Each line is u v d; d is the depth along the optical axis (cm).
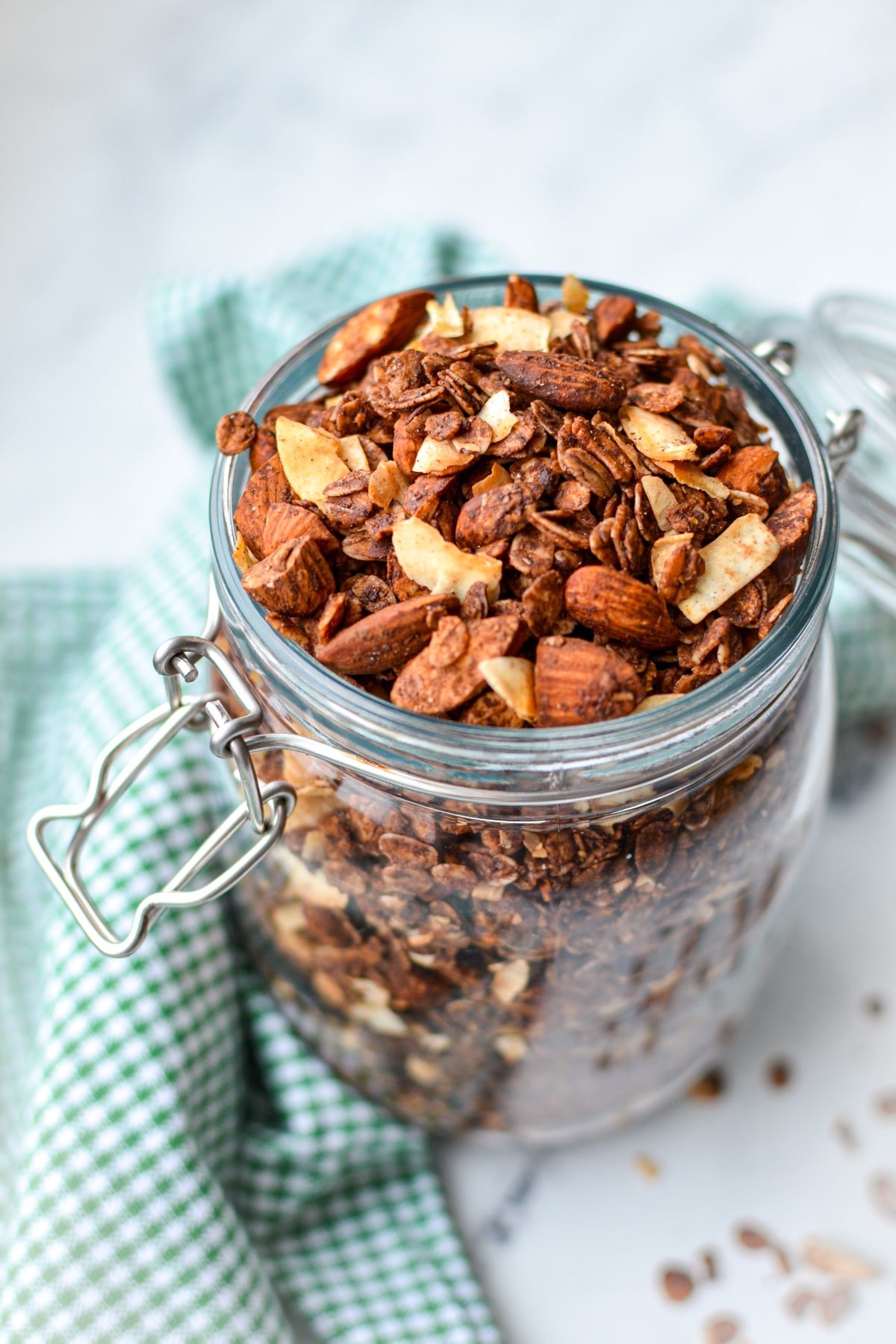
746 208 76
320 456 38
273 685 37
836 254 73
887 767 56
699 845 38
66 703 55
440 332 40
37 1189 43
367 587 37
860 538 48
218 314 57
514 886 37
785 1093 50
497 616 36
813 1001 51
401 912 38
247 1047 49
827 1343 46
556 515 37
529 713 36
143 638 52
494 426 38
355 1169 47
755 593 37
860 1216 48
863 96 80
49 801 52
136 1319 42
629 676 35
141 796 48
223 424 39
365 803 37
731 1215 48
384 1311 45
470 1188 49
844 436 43
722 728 36
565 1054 43
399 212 76
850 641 53
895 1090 50
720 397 40
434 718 35
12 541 67
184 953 47
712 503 38
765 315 57
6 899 52
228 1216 44
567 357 39
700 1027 46
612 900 38
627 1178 49
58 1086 45
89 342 73
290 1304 46
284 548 37
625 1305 47
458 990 40
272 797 38
